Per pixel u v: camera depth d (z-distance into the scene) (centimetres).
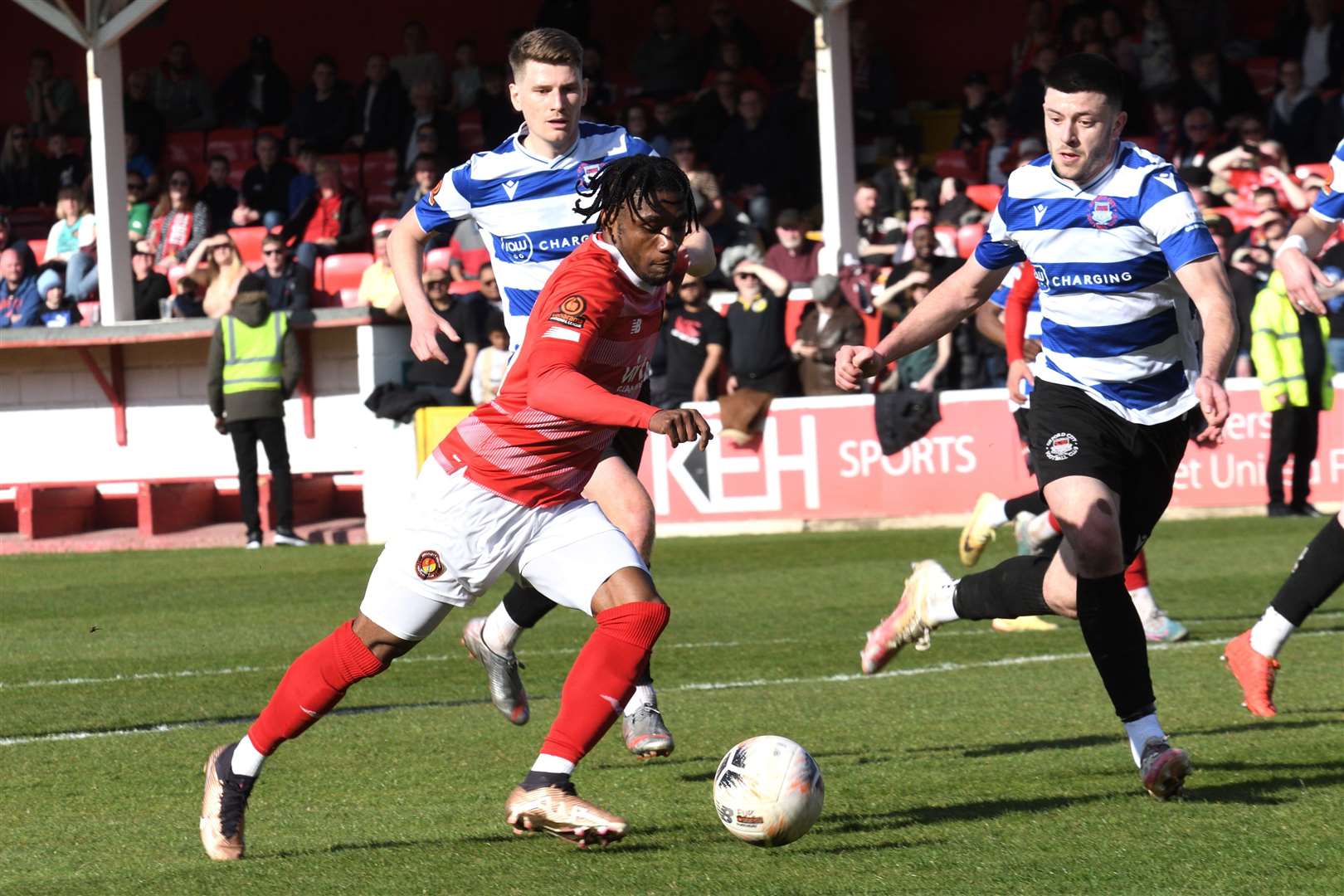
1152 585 3150
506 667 1758
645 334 1279
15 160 6894
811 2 5006
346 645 1277
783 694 2112
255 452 4525
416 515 1272
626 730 1694
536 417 1242
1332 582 1714
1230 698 1989
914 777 1572
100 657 2634
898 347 1573
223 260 5350
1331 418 4275
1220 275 1404
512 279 1734
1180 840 1280
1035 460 1527
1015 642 2514
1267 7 6838
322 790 1600
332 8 7644
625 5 7362
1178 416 1516
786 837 1244
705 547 4138
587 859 1270
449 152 6316
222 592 3541
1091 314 1498
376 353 4659
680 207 1227
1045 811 1398
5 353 5303
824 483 4444
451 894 1173
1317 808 1379
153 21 7388
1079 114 1433
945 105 6938
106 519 5181
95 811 1543
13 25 7794
